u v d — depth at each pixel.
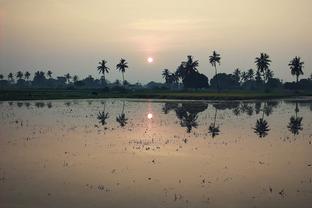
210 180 21.33
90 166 24.48
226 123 51.00
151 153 29.33
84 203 17.03
